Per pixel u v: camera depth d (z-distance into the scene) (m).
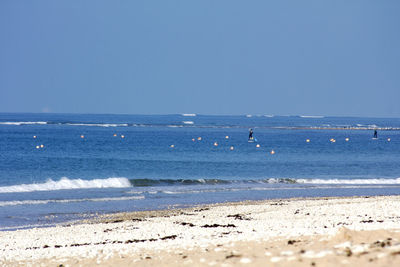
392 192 167.88
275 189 174.25
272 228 80.00
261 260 35.22
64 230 91.75
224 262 37.56
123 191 164.38
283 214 104.19
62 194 154.62
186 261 42.09
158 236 78.06
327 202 130.75
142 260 47.16
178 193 160.75
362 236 44.78
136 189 170.62
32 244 76.50
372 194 162.00
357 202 130.88
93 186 176.88
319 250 37.50
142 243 66.25
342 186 185.38
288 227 80.94
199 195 155.88
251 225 87.12
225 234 72.75
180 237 73.06
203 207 126.75
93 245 69.94
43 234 87.62
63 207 129.12
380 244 38.22
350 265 29.42
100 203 136.88
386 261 29.30
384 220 87.06
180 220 101.44
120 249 60.03
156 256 49.41
